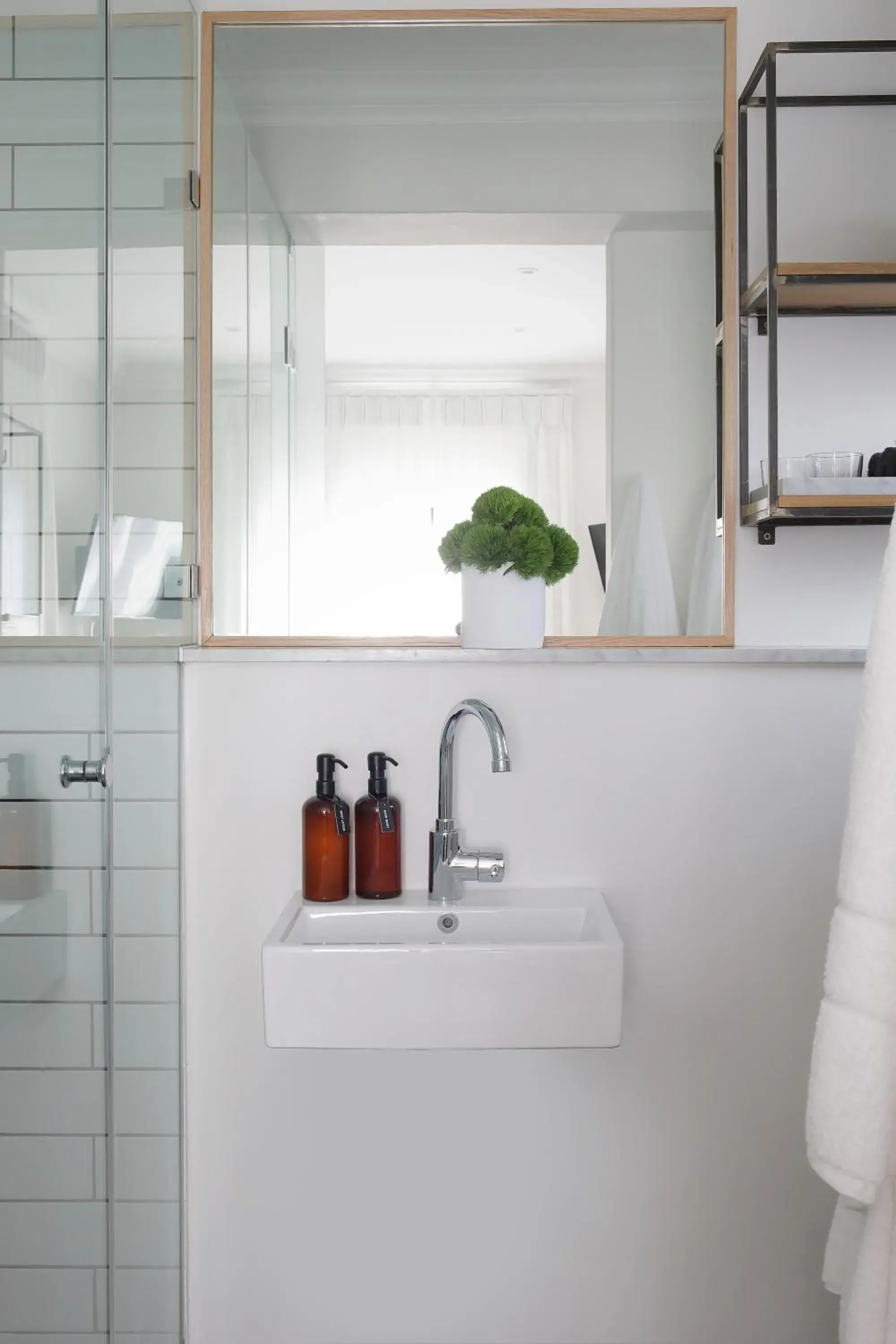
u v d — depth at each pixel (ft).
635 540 5.67
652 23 5.67
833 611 5.70
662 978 5.52
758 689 5.46
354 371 5.70
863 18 5.64
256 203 5.67
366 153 5.70
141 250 4.65
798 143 5.69
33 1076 3.55
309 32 5.68
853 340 5.71
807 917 5.50
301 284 5.69
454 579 5.67
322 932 5.17
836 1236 3.91
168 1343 5.37
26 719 3.44
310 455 5.68
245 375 5.64
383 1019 4.66
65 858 3.83
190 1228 5.61
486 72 5.71
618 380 5.69
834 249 5.69
